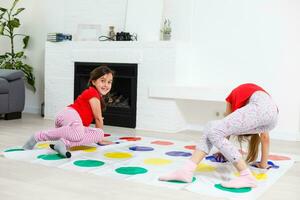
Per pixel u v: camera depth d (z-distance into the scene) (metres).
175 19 4.38
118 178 2.23
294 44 3.83
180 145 3.34
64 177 2.23
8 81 4.66
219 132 2.17
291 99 3.88
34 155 2.76
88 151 2.95
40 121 4.65
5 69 4.88
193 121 4.37
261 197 1.97
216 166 2.58
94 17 4.91
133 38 4.49
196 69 4.36
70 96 4.77
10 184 2.07
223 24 4.16
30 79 5.34
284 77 3.90
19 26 5.49
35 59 5.48
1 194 1.90
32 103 5.55
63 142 2.78
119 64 4.38
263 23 3.96
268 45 3.95
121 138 3.63
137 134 3.92
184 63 4.23
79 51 4.65
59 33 4.84
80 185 2.08
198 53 4.32
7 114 4.73
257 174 2.41
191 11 4.30
